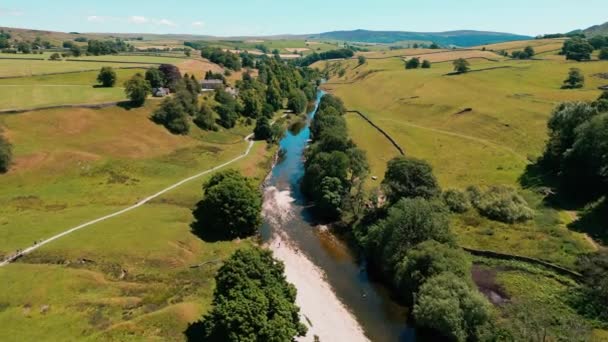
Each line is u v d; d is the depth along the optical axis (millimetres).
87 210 83938
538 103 141250
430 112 159000
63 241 69750
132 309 55281
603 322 51938
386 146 125938
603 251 60719
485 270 65688
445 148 118750
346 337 55156
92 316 53094
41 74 157000
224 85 199500
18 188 88188
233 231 81625
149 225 78312
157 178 104062
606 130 78438
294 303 59688
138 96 135000
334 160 93250
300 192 107562
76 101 131625
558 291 58844
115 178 98875
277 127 155750
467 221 79188
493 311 53781
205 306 57250
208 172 111750
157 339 49156
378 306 61875
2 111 108688
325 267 73125
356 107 194250
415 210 66375
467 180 97062
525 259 66812
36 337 48938
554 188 87000
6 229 73250
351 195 91500
